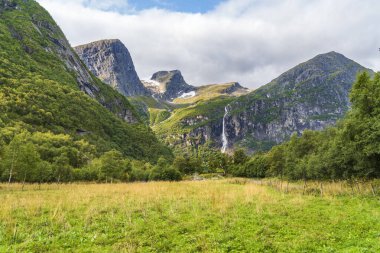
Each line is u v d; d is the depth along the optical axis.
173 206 25.47
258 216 21.48
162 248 15.45
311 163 56.22
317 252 14.48
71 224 19.89
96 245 15.87
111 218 21.03
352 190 33.38
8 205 24.92
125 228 18.69
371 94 35.69
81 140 149.75
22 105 146.00
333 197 31.47
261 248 15.05
